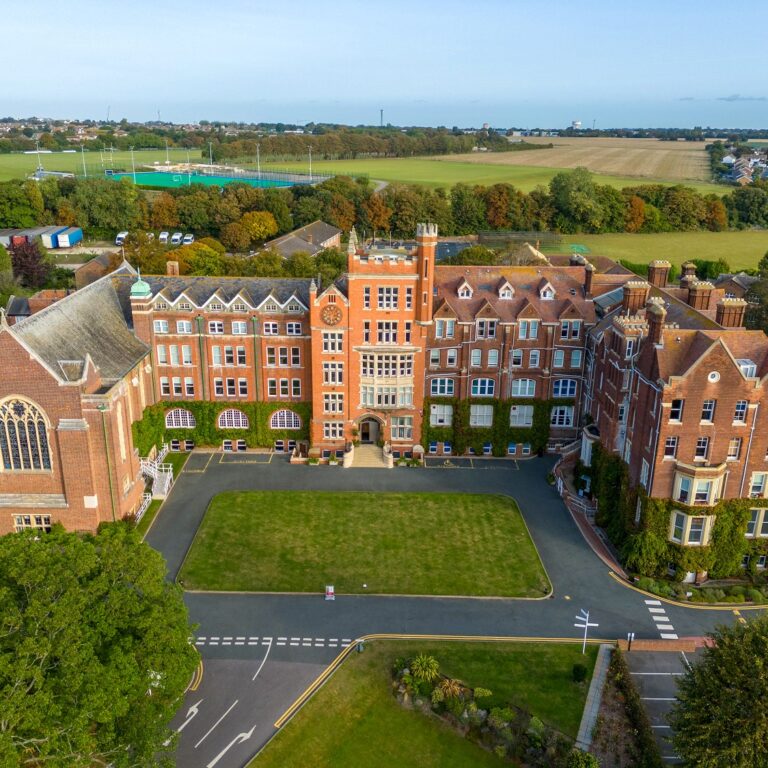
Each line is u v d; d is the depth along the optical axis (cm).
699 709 4838
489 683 6125
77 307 8925
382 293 9488
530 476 9769
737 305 8100
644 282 8894
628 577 7625
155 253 14975
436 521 8588
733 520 7456
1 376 7350
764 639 4856
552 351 10019
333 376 9819
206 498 9006
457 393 10112
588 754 5166
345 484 9419
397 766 5362
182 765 5278
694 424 7194
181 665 5169
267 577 7488
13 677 3934
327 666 6300
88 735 4172
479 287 10325
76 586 4634
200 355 9862
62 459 7625
